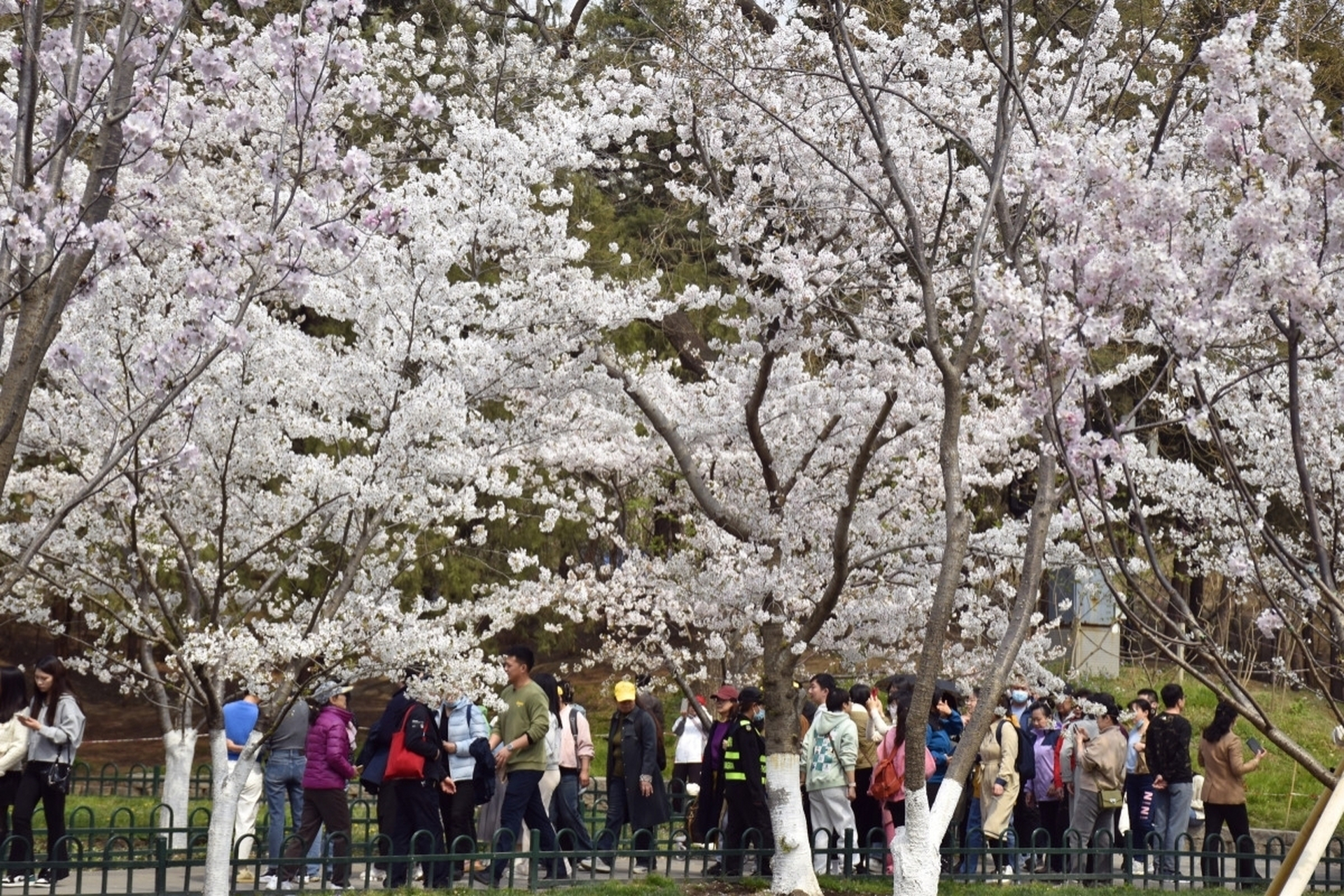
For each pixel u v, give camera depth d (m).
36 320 7.94
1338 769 7.77
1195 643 8.52
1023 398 8.56
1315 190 8.20
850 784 15.52
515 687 14.26
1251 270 8.11
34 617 14.27
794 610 14.61
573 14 21.80
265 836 14.73
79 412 12.23
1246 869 15.66
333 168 9.25
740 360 15.63
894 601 15.20
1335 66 14.91
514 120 18.98
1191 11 13.80
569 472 18.12
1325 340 8.80
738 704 15.28
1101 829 15.77
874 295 15.21
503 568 24.53
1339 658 10.89
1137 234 8.24
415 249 13.01
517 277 14.45
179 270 11.65
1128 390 19.98
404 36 19.61
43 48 8.12
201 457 11.86
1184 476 14.22
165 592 15.73
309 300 12.95
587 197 22.72
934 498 15.39
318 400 13.04
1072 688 18.84
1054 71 16.23
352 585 13.13
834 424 14.66
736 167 15.48
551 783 15.36
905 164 14.59
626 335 23.69
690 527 17.86
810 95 14.33
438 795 14.05
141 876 14.91
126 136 8.20
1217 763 16.00
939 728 15.59
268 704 11.45
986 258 14.47
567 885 13.97
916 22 14.84
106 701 33.97
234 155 16.00
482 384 13.34
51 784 13.64
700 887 14.24
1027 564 10.31
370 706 31.52
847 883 14.47
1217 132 8.18
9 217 7.32
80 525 12.71
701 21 14.17
